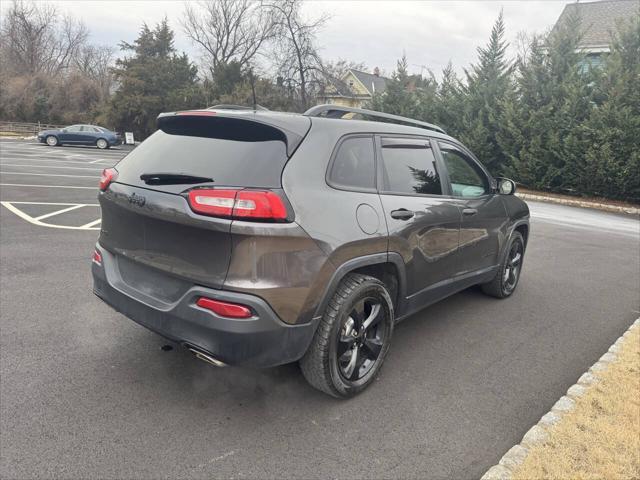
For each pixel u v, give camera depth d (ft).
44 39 216.13
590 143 54.03
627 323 16.16
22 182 41.81
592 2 87.45
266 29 134.41
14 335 12.64
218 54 152.56
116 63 141.28
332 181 9.71
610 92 52.54
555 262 24.75
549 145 57.93
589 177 54.80
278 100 113.70
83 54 236.43
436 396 10.93
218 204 8.25
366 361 10.94
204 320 8.46
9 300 14.96
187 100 127.65
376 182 10.85
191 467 8.21
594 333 15.12
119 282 10.23
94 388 10.41
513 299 18.15
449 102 71.26
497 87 65.67
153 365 11.51
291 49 116.06
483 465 8.69
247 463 8.40
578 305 17.83
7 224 25.39
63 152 83.46
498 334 14.67
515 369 12.44
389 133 11.75
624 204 53.72
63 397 10.00
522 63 63.77
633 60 54.65
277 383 11.08
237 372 11.44
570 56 59.26
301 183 8.99
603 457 8.66
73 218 27.94
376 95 85.92
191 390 10.56
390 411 10.22
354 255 9.73
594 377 11.66
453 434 9.55
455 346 13.65
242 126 9.53
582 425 9.62
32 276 17.30
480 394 11.12
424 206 11.97
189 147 9.80
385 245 10.50
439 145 13.66
